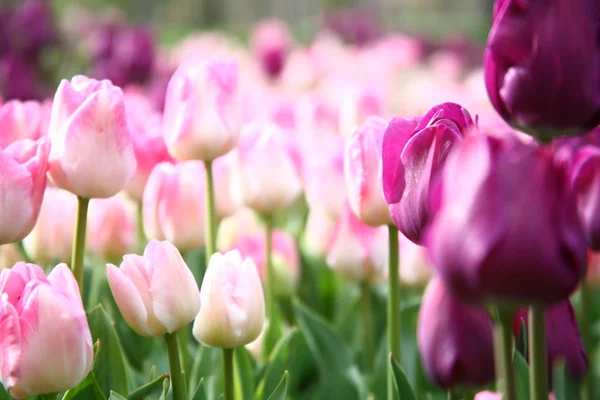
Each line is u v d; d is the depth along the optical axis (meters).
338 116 2.30
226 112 1.41
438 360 1.31
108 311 1.52
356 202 1.35
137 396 1.27
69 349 1.21
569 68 1.21
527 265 1.12
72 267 1.32
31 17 4.10
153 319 1.26
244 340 1.29
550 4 1.21
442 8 13.55
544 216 1.12
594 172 1.30
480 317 1.31
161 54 5.38
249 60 4.55
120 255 1.56
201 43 5.11
